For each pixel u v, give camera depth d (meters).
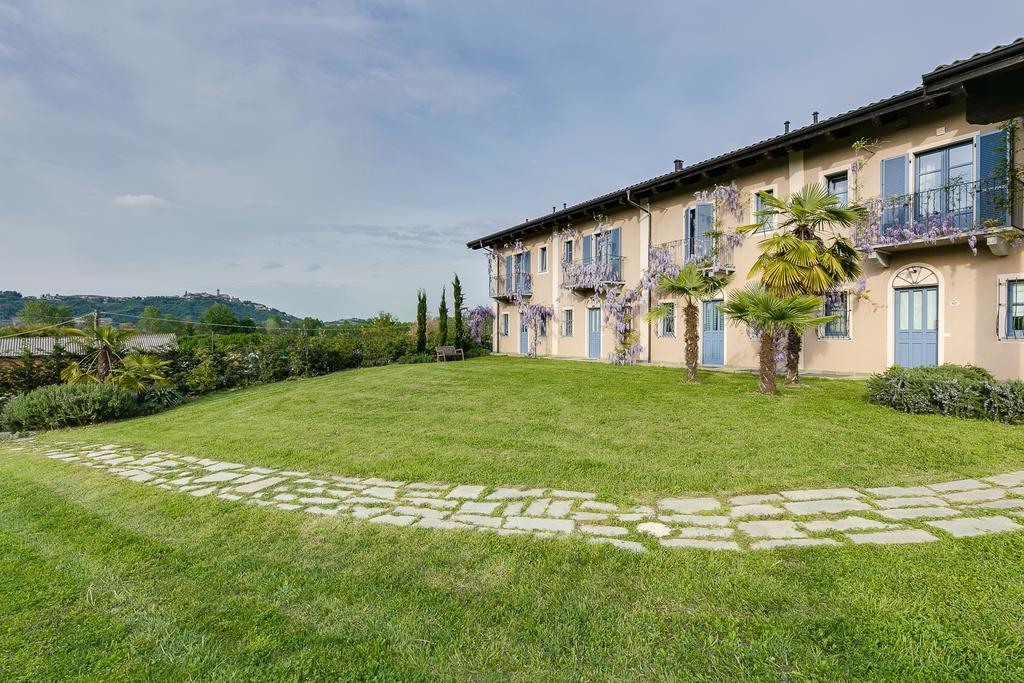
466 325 24.23
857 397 8.26
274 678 2.05
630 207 17.03
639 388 9.91
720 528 3.46
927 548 2.97
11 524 4.17
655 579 2.74
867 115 10.02
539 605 2.53
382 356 21.83
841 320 11.55
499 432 6.79
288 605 2.63
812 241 8.95
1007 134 8.88
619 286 17.53
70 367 14.18
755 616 2.35
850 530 3.34
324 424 8.11
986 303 9.43
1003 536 3.11
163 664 2.17
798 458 5.10
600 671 2.03
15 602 2.74
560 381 11.36
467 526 3.67
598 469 4.97
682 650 2.13
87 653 2.27
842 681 1.90
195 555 3.33
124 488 5.16
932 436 5.66
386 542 3.41
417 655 2.17
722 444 5.73
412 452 5.95
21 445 8.66
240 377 17.55
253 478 5.29
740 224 13.52
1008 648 2.03
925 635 2.13
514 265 23.70
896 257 10.61
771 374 8.73
